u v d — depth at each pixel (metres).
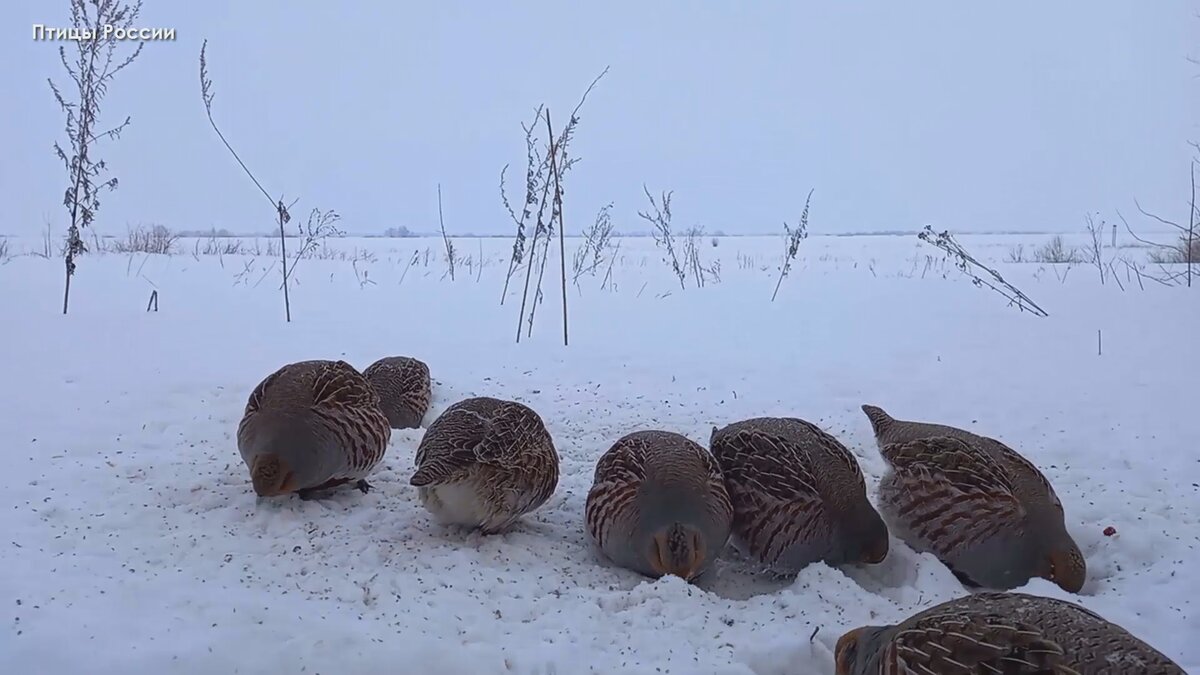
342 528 0.99
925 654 0.62
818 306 2.63
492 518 0.98
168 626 0.73
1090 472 1.20
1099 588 0.93
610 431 1.37
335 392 1.05
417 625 0.77
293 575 0.87
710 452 1.09
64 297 2.28
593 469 1.23
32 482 1.07
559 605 0.84
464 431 0.98
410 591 0.85
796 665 0.77
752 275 3.72
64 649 0.69
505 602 0.84
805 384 1.64
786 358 1.86
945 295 2.86
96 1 2.03
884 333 2.16
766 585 0.99
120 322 2.02
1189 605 0.86
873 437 1.36
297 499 1.05
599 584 0.92
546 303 2.68
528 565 0.94
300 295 2.70
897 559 1.01
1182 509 1.08
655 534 0.91
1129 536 1.00
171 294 2.56
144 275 3.02
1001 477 0.96
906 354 1.90
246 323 2.10
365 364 1.73
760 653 0.76
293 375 1.06
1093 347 1.94
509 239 9.11
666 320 2.37
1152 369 1.72
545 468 1.03
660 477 0.94
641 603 0.85
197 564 0.88
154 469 1.13
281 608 0.77
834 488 0.98
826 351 1.94
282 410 1.01
